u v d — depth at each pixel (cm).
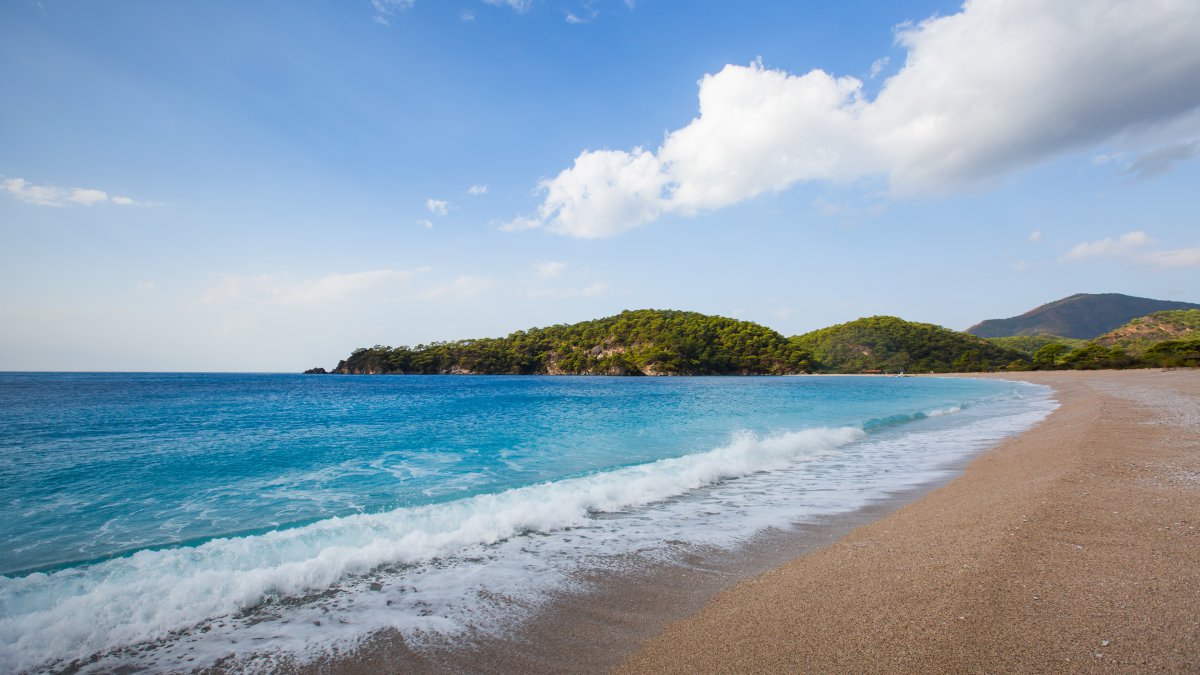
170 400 3850
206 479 1173
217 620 510
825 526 779
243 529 813
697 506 917
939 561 557
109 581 602
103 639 473
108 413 2806
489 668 420
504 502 903
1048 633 386
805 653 396
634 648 438
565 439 1791
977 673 345
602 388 6556
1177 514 659
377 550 670
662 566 633
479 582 595
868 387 6384
